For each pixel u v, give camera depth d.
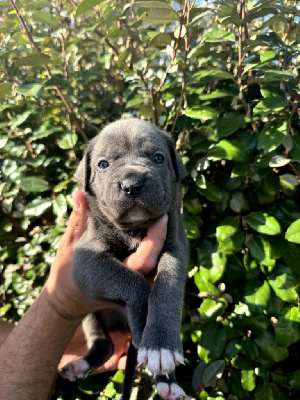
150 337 0.30
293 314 0.43
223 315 0.45
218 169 0.48
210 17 0.55
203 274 0.45
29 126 0.53
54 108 0.53
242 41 0.46
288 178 0.45
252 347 0.44
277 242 0.44
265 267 0.45
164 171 0.37
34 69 0.55
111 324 0.44
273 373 0.46
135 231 0.37
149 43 0.48
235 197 0.46
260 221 0.44
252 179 0.45
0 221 0.53
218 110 0.49
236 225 0.45
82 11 0.48
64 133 0.51
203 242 0.47
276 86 0.45
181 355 0.30
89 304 0.35
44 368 0.36
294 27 0.48
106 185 0.35
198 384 0.44
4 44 0.56
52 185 0.53
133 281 0.33
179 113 0.47
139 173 0.34
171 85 0.48
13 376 0.35
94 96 0.57
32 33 0.55
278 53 0.50
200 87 0.48
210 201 0.48
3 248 0.53
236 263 0.46
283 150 0.45
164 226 0.35
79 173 0.40
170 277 0.34
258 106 0.42
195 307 0.48
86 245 0.36
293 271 0.44
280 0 0.46
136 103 0.47
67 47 0.55
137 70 0.47
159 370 0.29
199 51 0.45
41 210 0.50
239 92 0.46
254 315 0.44
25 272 0.52
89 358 0.42
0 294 0.54
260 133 0.43
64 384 0.51
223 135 0.45
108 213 0.35
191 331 0.47
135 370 0.45
